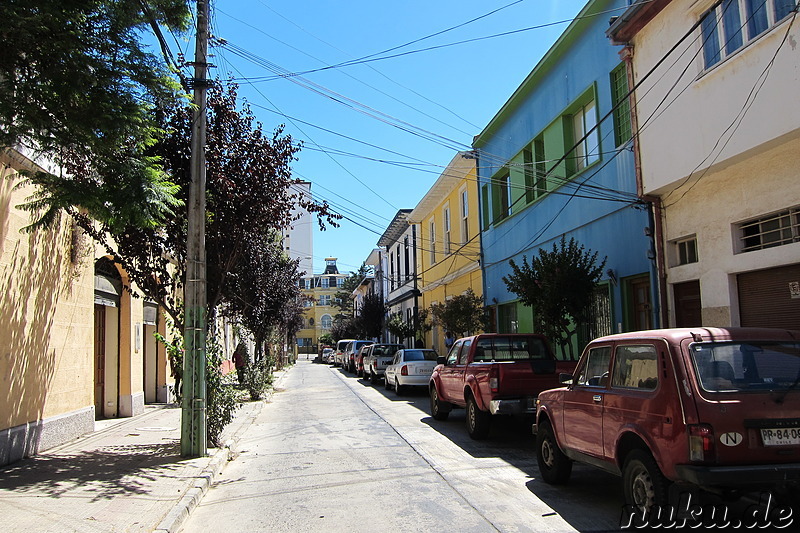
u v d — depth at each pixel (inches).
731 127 355.6
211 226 423.2
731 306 378.9
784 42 316.5
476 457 375.2
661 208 446.3
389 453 397.7
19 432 359.6
